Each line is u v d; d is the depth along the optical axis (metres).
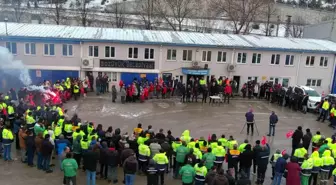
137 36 32.97
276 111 27.44
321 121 24.98
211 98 28.73
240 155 13.48
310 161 12.80
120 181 13.39
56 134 15.19
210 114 25.23
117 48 31.30
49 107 18.61
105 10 72.62
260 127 22.58
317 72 35.22
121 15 65.00
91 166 12.25
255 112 26.73
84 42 30.67
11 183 12.73
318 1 88.50
